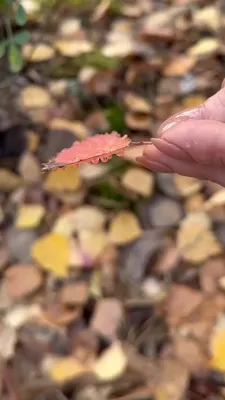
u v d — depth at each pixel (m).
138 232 0.67
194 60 0.82
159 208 0.70
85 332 0.60
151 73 0.83
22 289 0.64
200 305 0.61
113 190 0.71
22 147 0.76
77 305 0.62
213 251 0.65
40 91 0.80
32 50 0.82
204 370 0.57
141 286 0.63
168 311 0.61
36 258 0.64
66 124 0.76
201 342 0.59
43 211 0.70
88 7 0.93
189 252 0.65
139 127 0.76
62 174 0.72
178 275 0.64
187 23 0.90
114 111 0.78
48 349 0.60
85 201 0.71
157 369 0.57
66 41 0.85
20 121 0.78
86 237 0.67
